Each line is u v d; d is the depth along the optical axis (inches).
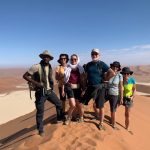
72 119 139.3
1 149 127.9
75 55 128.7
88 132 124.8
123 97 145.9
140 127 161.3
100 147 113.4
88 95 130.6
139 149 128.7
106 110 165.8
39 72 117.2
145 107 226.5
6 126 265.6
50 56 117.6
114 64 135.3
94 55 127.4
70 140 116.3
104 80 130.3
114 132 132.9
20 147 115.1
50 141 114.0
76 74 128.7
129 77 146.7
